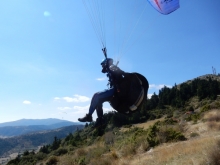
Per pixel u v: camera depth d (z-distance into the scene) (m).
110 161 18.95
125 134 37.00
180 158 12.51
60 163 27.59
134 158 17.55
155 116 67.12
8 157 187.75
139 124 59.28
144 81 5.14
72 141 51.31
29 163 44.06
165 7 5.86
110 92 5.12
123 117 65.25
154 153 16.59
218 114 24.48
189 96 78.56
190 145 14.75
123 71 5.16
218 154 9.78
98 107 5.13
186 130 23.38
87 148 33.12
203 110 38.88
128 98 5.12
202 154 11.41
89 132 60.50
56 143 61.38
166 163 12.62
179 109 68.19
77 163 23.69
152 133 21.58
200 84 77.62
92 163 20.22
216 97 66.06
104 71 5.36
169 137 20.39
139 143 21.16
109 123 63.16
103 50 5.45
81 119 5.06
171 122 34.72
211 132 19.14
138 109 5.22
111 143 30.75
